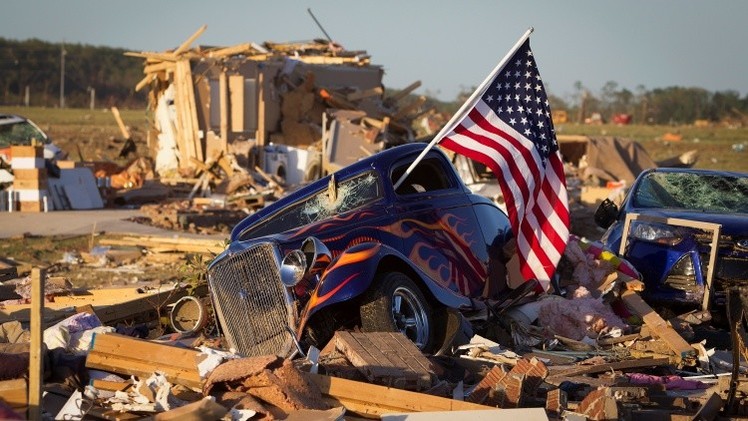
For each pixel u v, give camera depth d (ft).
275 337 31.17
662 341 34.35
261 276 31.55
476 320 36.11
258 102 116.57
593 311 36.29
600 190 87.30
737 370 27.61
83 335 29.76
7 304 38.50
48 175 94.84
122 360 27.58
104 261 62.80
